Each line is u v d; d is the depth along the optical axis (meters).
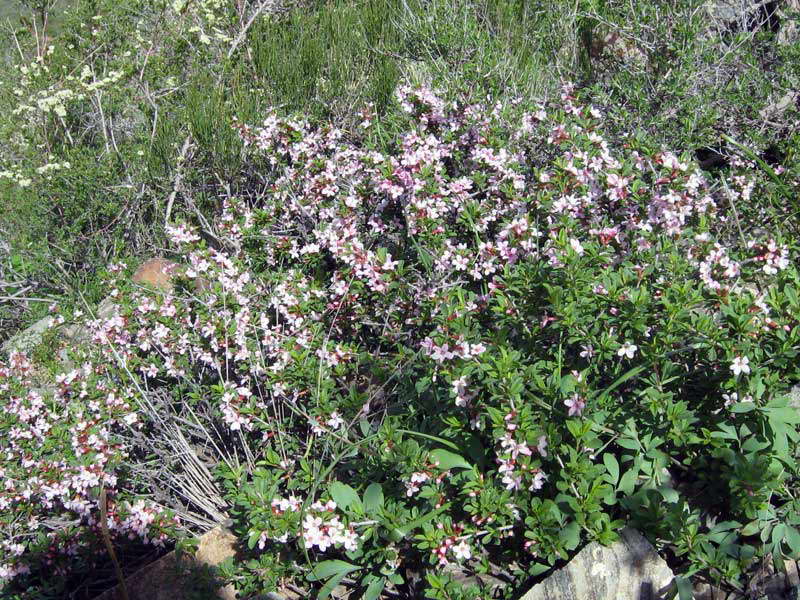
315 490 0.80
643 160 0.93
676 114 1.30
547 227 0.92
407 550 0.77
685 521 0.70
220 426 1.04
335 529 0.73
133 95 1.74
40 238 1.58
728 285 0.81
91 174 1.55
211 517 0.99
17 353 1.20
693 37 1.32
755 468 0.68
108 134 1.82
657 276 0.84
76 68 1.79
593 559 0.69
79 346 1.18
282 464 0.86
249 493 0.79
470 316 0.85
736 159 1.16
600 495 0.69
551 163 1.16
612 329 0.78
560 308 0.76
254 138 1.40
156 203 1.58
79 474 0.96
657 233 0.87
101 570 0.99
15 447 1.04
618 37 1.58
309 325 1.02
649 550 0.70
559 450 0.73
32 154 1.66
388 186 1.04
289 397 0.96
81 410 1.02
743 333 0.73
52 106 1.72
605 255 0.81
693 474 0.77
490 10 1.73
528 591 0.71
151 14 1.88
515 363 0.74
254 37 1.78
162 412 1.05
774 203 0.99
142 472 1.00
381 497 0.76
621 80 1.37
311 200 1.19
